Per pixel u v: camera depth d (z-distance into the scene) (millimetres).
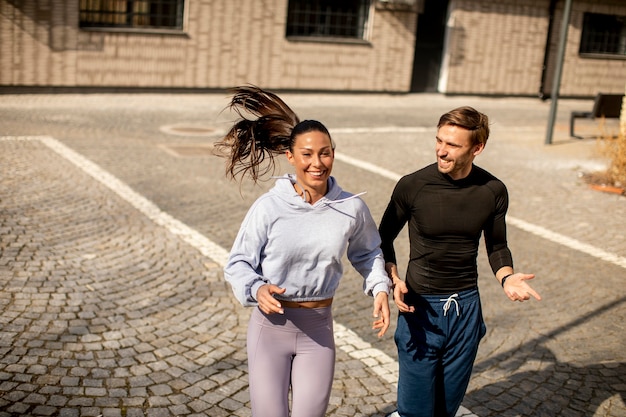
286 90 18234
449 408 3477
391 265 3303
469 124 3020
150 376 4277
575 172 11383
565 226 8328
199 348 4695
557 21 21812
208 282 5871
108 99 15508
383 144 13016
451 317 3279
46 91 15406
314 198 3033
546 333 5320
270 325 3039
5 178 8578
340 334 5070
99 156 10211
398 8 18938
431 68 20719
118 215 7520
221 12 16859
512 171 11242
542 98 22219
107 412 3840
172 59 16609
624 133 10570
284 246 2957
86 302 5289
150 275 5930
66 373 4223
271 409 2977
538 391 4410
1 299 5191
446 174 3186
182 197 8422
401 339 3363
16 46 14867
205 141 11914
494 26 20844
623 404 4301
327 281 3033
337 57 18656
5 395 3918
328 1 18406
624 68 23406
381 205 8812
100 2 15742
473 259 3277
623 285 6457
